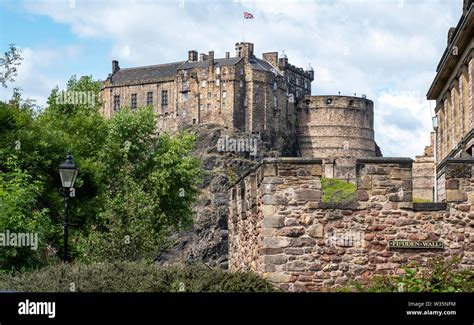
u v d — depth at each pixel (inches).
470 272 890.1
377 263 970.7
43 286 848.9
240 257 1248.2
